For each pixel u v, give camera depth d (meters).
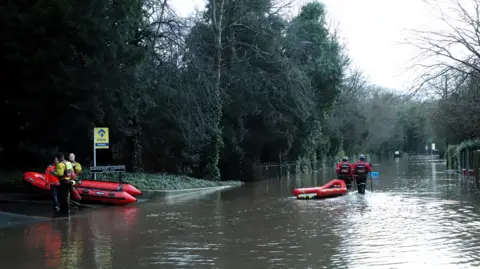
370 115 95.81
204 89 28.94
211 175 31.33
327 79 43.66
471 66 21.59
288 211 17.23
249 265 9.12
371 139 98.75
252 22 34.97
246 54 34.75
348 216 15.73
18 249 10.65
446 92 23.48
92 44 20.47
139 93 24.19
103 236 12.26
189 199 21.86
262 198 22.28
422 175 39.16
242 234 12.49
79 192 18.58
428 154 135.00
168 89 27.05
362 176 23.45
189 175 31.52
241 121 34.84
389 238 11.73
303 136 43.91
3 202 18.11
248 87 33.72
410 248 10.53
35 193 18.92
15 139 23.59
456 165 45.62
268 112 35.62
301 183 32.84
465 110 27.61
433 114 32.72
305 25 42.38
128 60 22.64
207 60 31.47
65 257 9.87
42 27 19.38
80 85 20.06
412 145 132.62
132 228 13.51
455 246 10.71
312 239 11.71
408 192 24.23
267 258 9.69
